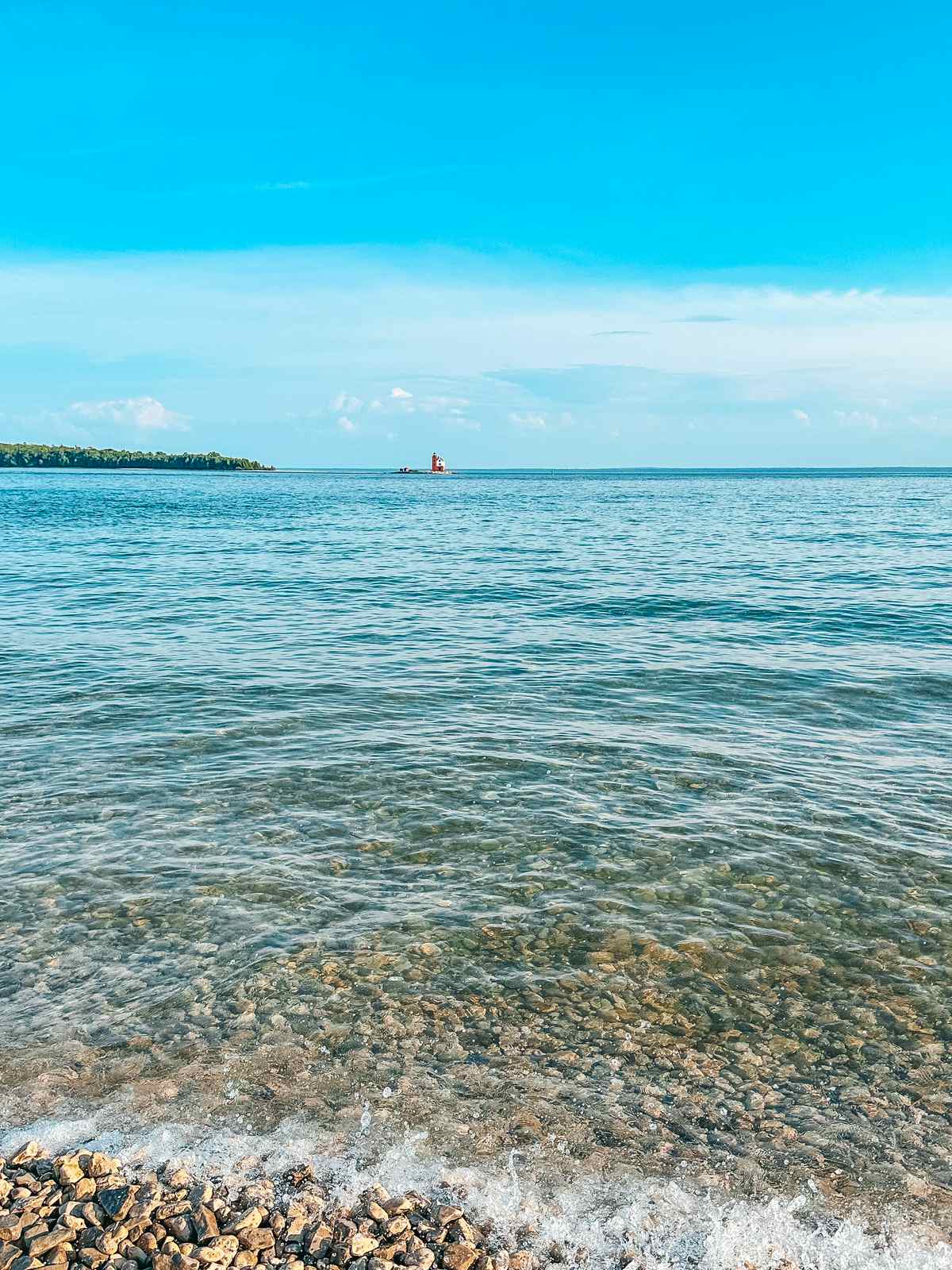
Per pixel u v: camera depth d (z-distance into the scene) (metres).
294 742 15.09
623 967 8.81
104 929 9.32
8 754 14.36
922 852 11.15
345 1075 7.21
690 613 27.52
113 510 79.88
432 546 49.59
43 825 11.75
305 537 55.62
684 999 8.32
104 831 11.59
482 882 10.44
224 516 74.94
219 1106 6.82
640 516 77.81
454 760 14.28
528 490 153.50
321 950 9.01
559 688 18.62
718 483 198.88
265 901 9.94
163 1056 7.38
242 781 13.34
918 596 30.41
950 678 19.52
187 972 8.60
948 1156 6.42
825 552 45.38
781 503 101.88
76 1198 5.84
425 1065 7.35
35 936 9.16
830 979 8.63
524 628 25.12
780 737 15.51
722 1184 6.16
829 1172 6.28
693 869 10.75
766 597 30.34
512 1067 7.35
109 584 33.41
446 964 8.82
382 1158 6.33
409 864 10.85
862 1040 7.75
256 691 18.28
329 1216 5.77
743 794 12.98
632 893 10.21
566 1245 5.66
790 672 20.06
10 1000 8.11
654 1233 5.77
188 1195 5.88
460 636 24.00
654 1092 7.08
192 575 36.28
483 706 17.28
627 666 20.58
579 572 37.50
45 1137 6.44
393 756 14.43
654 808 12.48
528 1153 6.41
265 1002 8.16
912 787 13.21
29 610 27.56
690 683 19.11
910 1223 5.87
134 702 17.39
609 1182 6.16
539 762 14.23
